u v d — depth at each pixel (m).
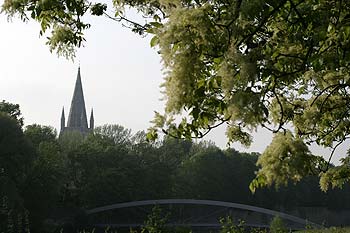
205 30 4.85
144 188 97.62
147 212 91.25
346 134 8.63
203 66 4.97
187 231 16.22
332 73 7.33
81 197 89.69
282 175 6.26
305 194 102.12
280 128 6.33
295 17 5.38
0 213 38.19
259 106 4.92
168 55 4.94
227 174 111.31
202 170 109.94
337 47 5.36
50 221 70.31
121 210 90.81
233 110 4.98
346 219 101.00
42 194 63.22
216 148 116.62
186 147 135.25
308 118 8.03
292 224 76.81
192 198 108.56
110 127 118.69
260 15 5.02
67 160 92.62
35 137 82.19
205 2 5.27
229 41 5.01
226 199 109.81
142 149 109.81
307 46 5.57
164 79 5.05
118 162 96.00
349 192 102.81
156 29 5.02
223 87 4.96
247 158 115.19
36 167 63.88
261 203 107.00
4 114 58.72
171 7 5.32
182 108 5.09
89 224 83.31
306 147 6.31
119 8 7.05
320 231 20.06
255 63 5.00
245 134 7.12
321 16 5.22
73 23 7.33
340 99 8.11
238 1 5.03
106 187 90.62
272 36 5.66
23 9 6.60
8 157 55.75
